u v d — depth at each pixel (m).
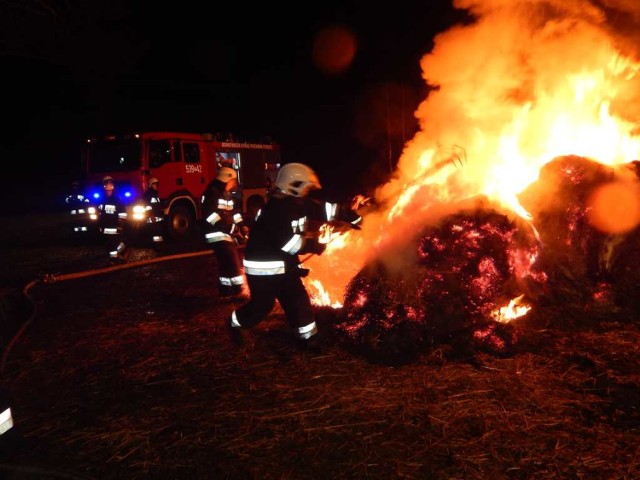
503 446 3.07
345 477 2.88
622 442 3.05
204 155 13.86
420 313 4.48
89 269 9.29
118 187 12.39
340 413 3.51
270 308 4.34
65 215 20.69
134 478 2.95
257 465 3.02
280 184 4.22
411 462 2.98
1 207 24.39
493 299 4.61
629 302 4.82
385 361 4.21
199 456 3.13
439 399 3.61
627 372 3.83
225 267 6.29
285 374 4.12
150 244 12.55
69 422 3.57
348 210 4.34
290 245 4.11
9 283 8.29
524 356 4.14
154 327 5.51
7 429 2.90
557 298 4.84
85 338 5.26
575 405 3.46
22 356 4.81
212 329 5.32
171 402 3.79
